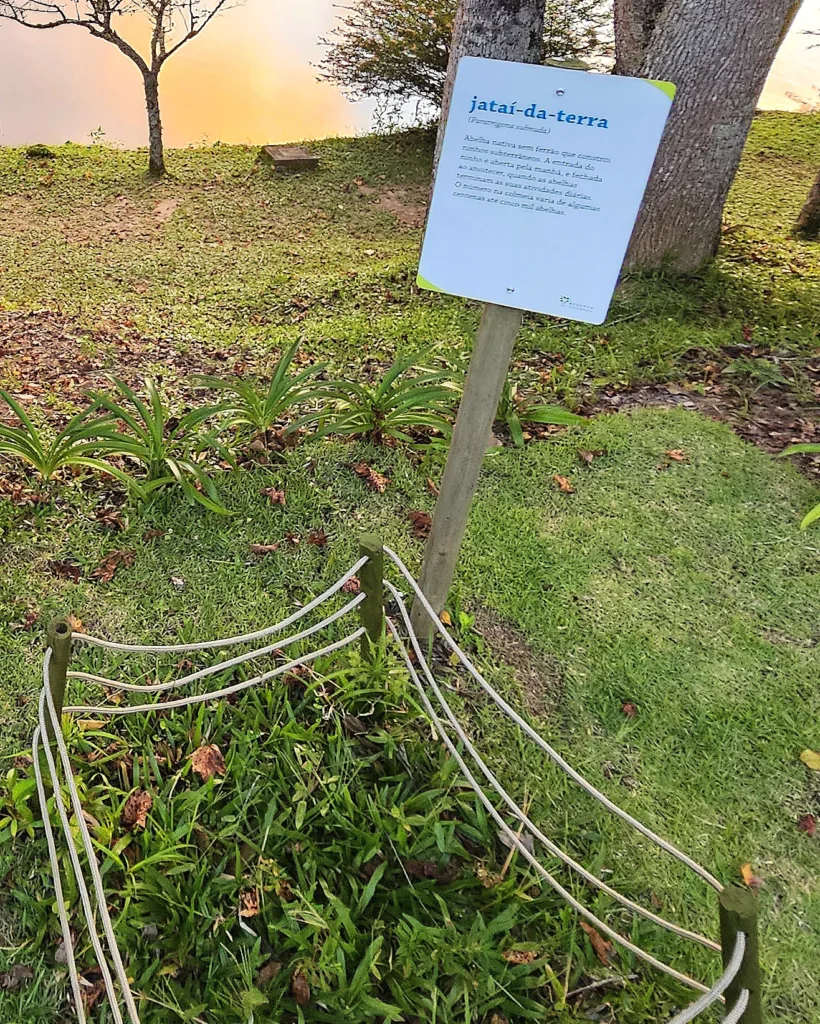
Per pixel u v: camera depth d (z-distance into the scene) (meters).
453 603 2.32
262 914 1.56
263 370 3.93
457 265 1.64
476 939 1.51
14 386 3.50
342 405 3.16
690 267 4.80
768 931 1.63
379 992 1.49
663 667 2.21
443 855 1.67
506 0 4.49
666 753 1.98
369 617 1.88
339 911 1.51
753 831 1.82
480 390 1.75
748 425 3.35
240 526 2.57
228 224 7.34
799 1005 1.53
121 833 1.65
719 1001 1.48
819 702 2.13
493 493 2.85
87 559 2.37
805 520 2.54
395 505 2.74
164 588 2.30
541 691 2.12
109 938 1.22
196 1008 1.38
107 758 1.75
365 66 8.85
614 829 1.79
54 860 1.37
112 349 4.20
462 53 4.73
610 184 1.46
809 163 8.43
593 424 3.27
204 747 1.80
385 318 4.62
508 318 1.67
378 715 1.95
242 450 2.96
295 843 1.67
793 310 4.48
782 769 1.96
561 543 2.63
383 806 1.72
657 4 4.84
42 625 2.12
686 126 4.42
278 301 5.29
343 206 7.90
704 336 4.05
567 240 1.54
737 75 4.24
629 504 2.83
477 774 1.86
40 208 7.57
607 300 1.57
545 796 1.84
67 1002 1.42
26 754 1.72
